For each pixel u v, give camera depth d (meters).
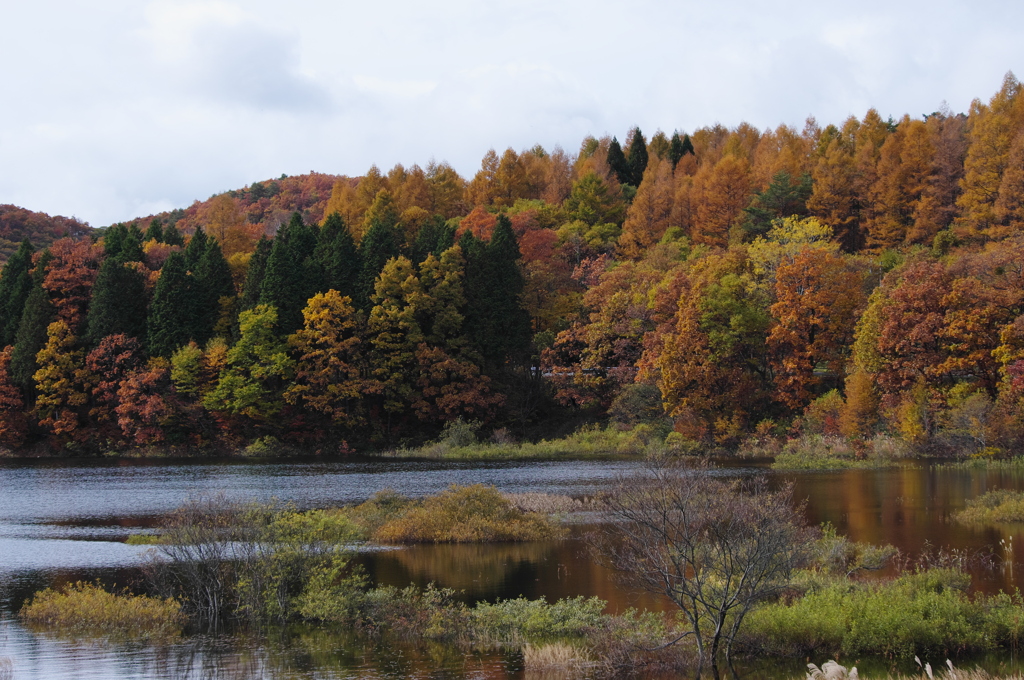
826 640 17.08
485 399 79.69
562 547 28.83
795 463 54.25
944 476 45.81
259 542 21.48
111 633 19.41
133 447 74.12
